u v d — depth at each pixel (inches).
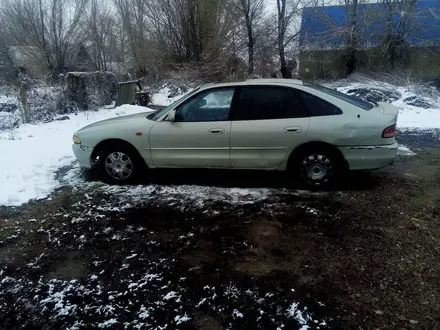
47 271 129.3
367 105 199.9
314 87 196.2
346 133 184.9
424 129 355.3
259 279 121.6
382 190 195.8
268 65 746.8
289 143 190.4
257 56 749.9
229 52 754.2
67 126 377.4
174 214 172.4
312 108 189.5
